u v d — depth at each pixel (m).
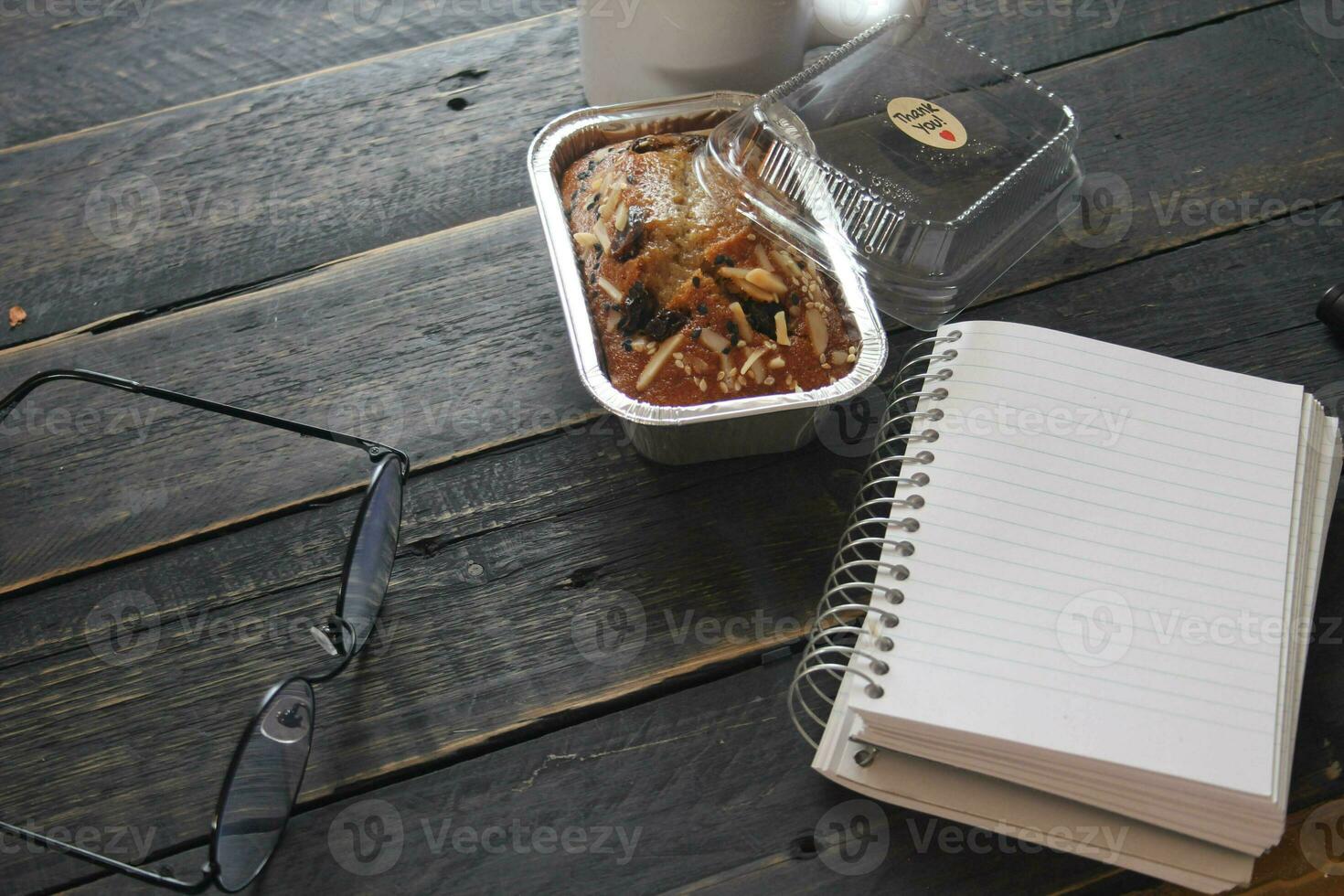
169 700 0.58
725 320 0.59
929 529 0.57
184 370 0.64
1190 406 0.59
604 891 0.55
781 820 0.56
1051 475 0.58
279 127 0.70
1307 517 0.58
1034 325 0.65
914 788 0.55
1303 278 0.65
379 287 0.66
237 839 0.53
